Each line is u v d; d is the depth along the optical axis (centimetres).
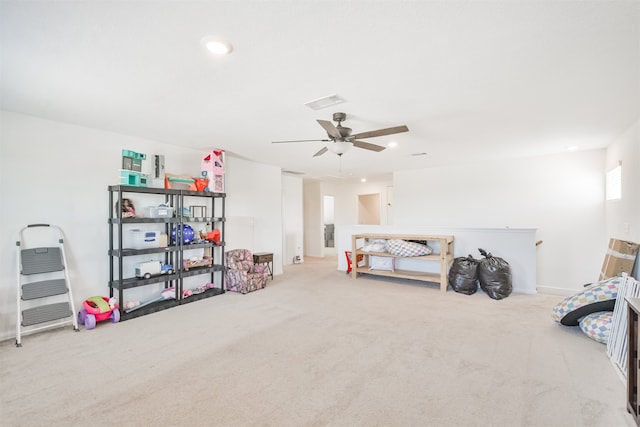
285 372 232
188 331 314
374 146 346
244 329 319
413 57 201
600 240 475
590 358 250
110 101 277
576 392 203
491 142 429
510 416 180
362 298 434
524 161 538
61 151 338
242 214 553
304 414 184
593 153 480
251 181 572
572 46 187
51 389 211
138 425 176
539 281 521
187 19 161
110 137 376
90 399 200
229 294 460
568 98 270
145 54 197
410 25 167
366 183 930
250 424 176
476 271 452
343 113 306
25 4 148
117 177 382
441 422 176
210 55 198
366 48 190
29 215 318
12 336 304
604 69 217
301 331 312
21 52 194
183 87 247
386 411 186
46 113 309
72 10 153
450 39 180
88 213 358
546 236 518
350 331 312
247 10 154
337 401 197
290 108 293
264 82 238
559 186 507
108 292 372
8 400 199
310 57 201
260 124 344
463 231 508
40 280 325
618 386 210
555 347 271
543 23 164
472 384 214
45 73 223
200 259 450
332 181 918
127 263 390
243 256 512
